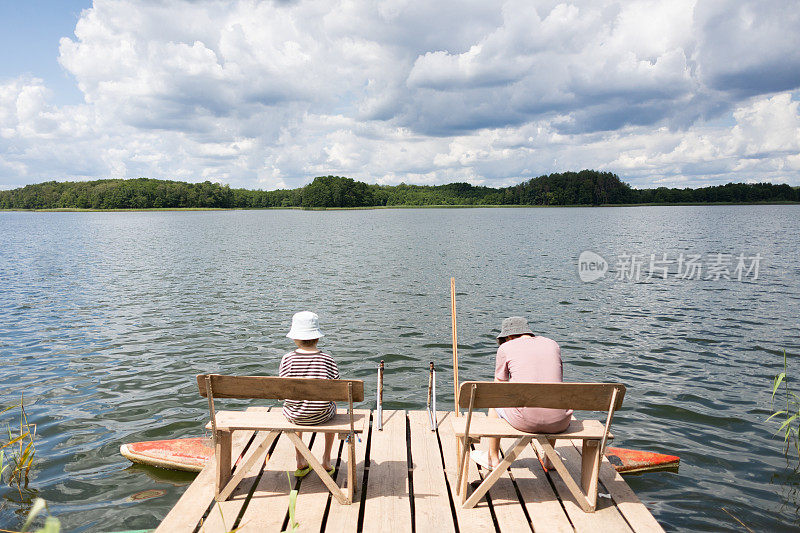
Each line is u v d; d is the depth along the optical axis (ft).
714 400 28.89
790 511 18.31
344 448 18.98
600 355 37.40
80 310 52.08
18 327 45.06
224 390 14.96
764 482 20.33
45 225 269.03
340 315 49.88
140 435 24.26
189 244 137.80
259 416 16.03
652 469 21.13
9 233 192.95
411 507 15.34
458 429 15.20
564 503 15.56
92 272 80.43
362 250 118.83
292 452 18.71
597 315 50.24
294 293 61.72
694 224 226.79
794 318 48.03
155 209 646.74
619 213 409.90
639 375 33.17
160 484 19.84
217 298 58.54
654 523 14.57
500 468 15.14
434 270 82.74
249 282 70.23
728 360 36.01
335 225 259.60
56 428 25.00
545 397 14.33
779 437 24.32
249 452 18.66
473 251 115.65
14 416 26.45
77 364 34.88
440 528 14.26
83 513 17.85
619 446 23.45
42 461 21.66
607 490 16.40
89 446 23.12
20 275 77.25
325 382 14.44
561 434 14.90
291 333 15.69
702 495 19.36
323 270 82.89
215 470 16.43
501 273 79.25
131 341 40.57
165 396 29.27
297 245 134.10
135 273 79.36
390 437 20.01
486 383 13.99
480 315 50.08
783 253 103.86
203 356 36.73
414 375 33.32
